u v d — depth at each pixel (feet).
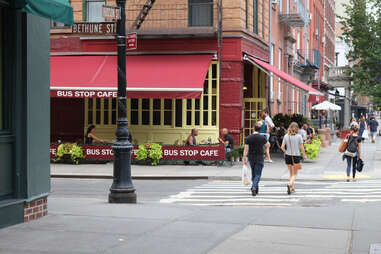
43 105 32.09
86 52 83.46
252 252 24.18
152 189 53.88
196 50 80.48
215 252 24.09
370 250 24.52
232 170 68.69
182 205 40.22
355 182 59.72
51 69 79.51
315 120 154.71
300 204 42.91
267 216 34.14
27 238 26.43
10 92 30.07
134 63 79.51
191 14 81.56
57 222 30.68
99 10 84.12
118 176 41.70
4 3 29.43
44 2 28.66
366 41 121.49
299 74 145.18
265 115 78.43
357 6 123.75
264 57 96.17
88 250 24.09
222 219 32.63
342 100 230.07
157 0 81.92
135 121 83.46
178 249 24.49
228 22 79.66
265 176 63.41
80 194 50.08
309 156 80.64
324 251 24.45
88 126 84.74
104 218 32.32
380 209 38.14
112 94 73.51
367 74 121.39
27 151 30.37
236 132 79.87
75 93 74.18
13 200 29.81
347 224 31.24
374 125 132.16
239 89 79.82
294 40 127.44
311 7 163.63
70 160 75.36
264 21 97.40
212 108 80.94
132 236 27.12
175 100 81.92
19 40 30.22
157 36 80.18
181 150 73.15
